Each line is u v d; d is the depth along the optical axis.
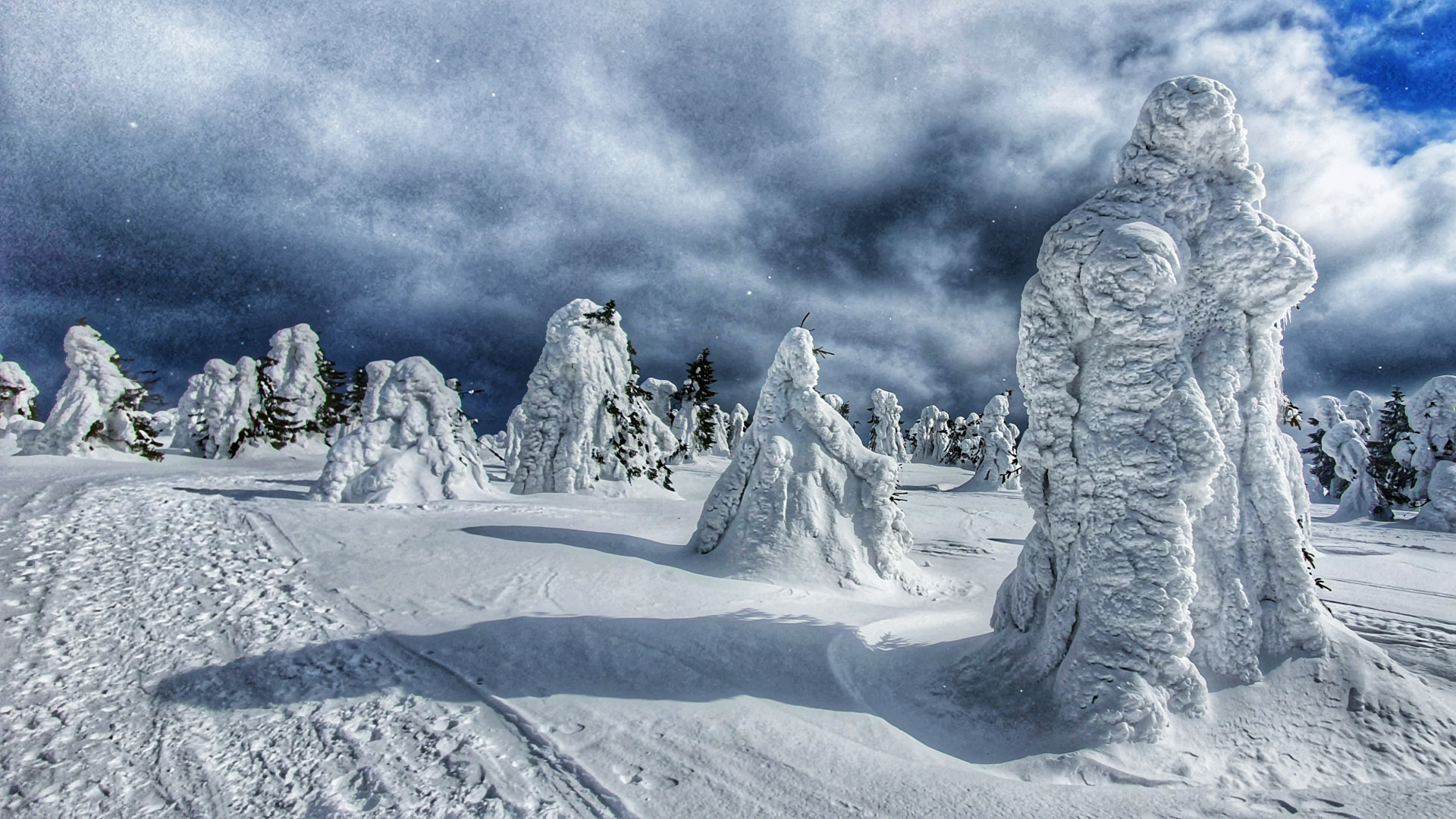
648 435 24.11
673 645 7.38
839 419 11.62
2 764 5.25
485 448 45.62
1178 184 6.39
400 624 7.96
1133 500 5.84
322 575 9.84
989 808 4.48
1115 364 6.06
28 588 9.00
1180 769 4.98
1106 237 6.07
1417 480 26.95
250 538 11.73
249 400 34.97
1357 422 32.12
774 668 6.95
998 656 6.64
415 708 6.02
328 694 6.29
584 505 18.47
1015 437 39.56
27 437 25.80
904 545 12.02
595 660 7.00
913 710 6.25
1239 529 6.05
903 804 4.57
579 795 4.72
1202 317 6.30
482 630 7.68
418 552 10.98
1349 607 10.55
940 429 63.78
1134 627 5.61
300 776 5.07
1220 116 6.20
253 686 6.47
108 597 8.83
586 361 21.62
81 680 6.61
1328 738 5.22
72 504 14.22
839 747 5.40
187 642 7.47
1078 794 4.67
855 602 9.71
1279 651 5.90
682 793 4.73
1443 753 5.03
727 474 11.84
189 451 33.81
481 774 5.00
